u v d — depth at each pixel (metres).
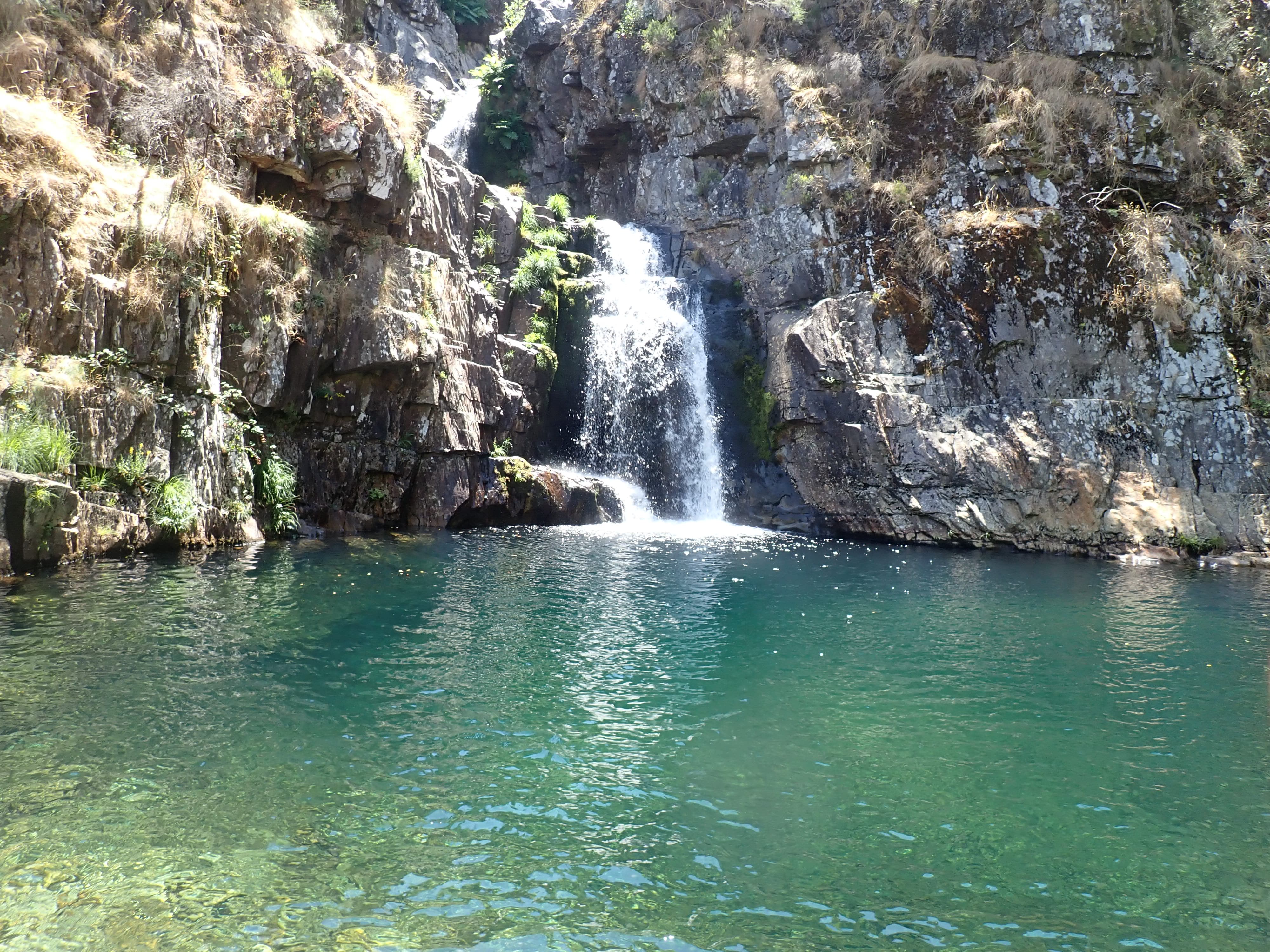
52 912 4.44
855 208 21.17
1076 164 20.11
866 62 22.56
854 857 5.41
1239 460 18.44
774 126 23.25
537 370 21.50
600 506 21.12
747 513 21.70
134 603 10.42
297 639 9.43
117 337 13.17
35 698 7.33
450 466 18.78
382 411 17.91
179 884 4.76
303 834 5.39
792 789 6.36
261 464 15.75
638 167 27.86
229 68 16.27
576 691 8.34
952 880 5.18
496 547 16.11
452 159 21.25
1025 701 8.44
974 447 19.09
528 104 30.92
